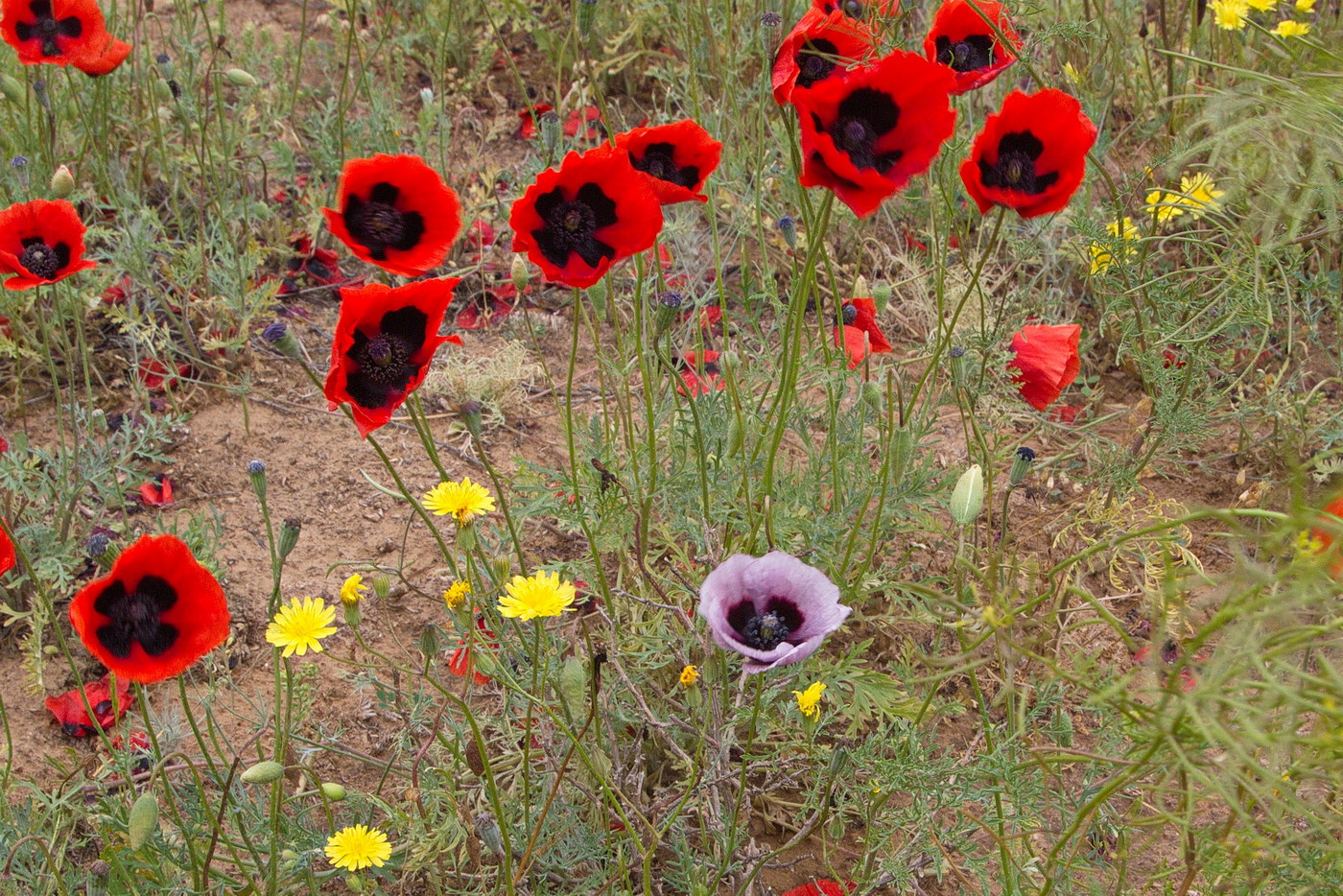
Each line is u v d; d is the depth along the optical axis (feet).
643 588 4.08
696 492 4.09
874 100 3.45
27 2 4.55
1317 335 4.77
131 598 3.34
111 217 5.16
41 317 4.27
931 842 3.71
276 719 3.61
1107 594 4.37
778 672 3.87
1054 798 3.77
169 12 6.14
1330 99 3.85
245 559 4.39
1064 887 3.62
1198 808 3.84
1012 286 4.91
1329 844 3.16
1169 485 4.61
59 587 4.24
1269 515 3.10
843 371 4.01
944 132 3.45
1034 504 4.56
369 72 5.82
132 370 4.75
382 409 3.51
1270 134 3.98
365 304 3.41
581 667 3.44
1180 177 4.83
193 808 3.70
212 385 4.71
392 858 3.79
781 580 3.36
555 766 3.76
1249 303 4.24
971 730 4.11
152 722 3.88
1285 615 3.28
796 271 4.43
